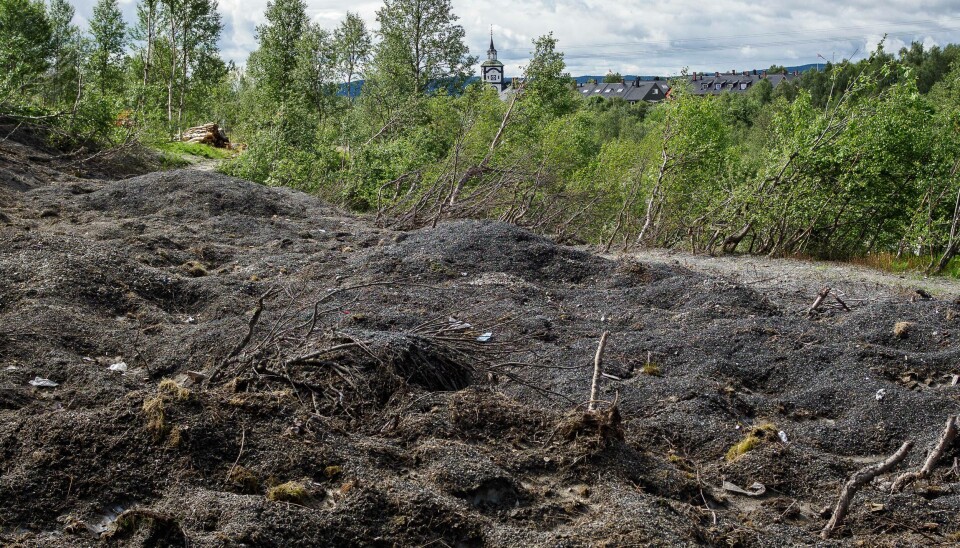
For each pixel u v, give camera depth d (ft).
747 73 360.89
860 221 48.24
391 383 16.65
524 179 47.34
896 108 46.60
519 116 73.20
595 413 14.83
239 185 43.98
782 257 45.80
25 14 103.65
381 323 21.99
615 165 68.90
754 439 16.06
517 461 13.89
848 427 17.54
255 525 10.52
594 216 56.90
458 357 18.86
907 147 46.44
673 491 13.84
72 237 30.09
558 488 13.37
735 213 47.85
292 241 34.40
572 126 79.00
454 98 101.60
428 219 43.01
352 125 75.25
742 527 12.80
